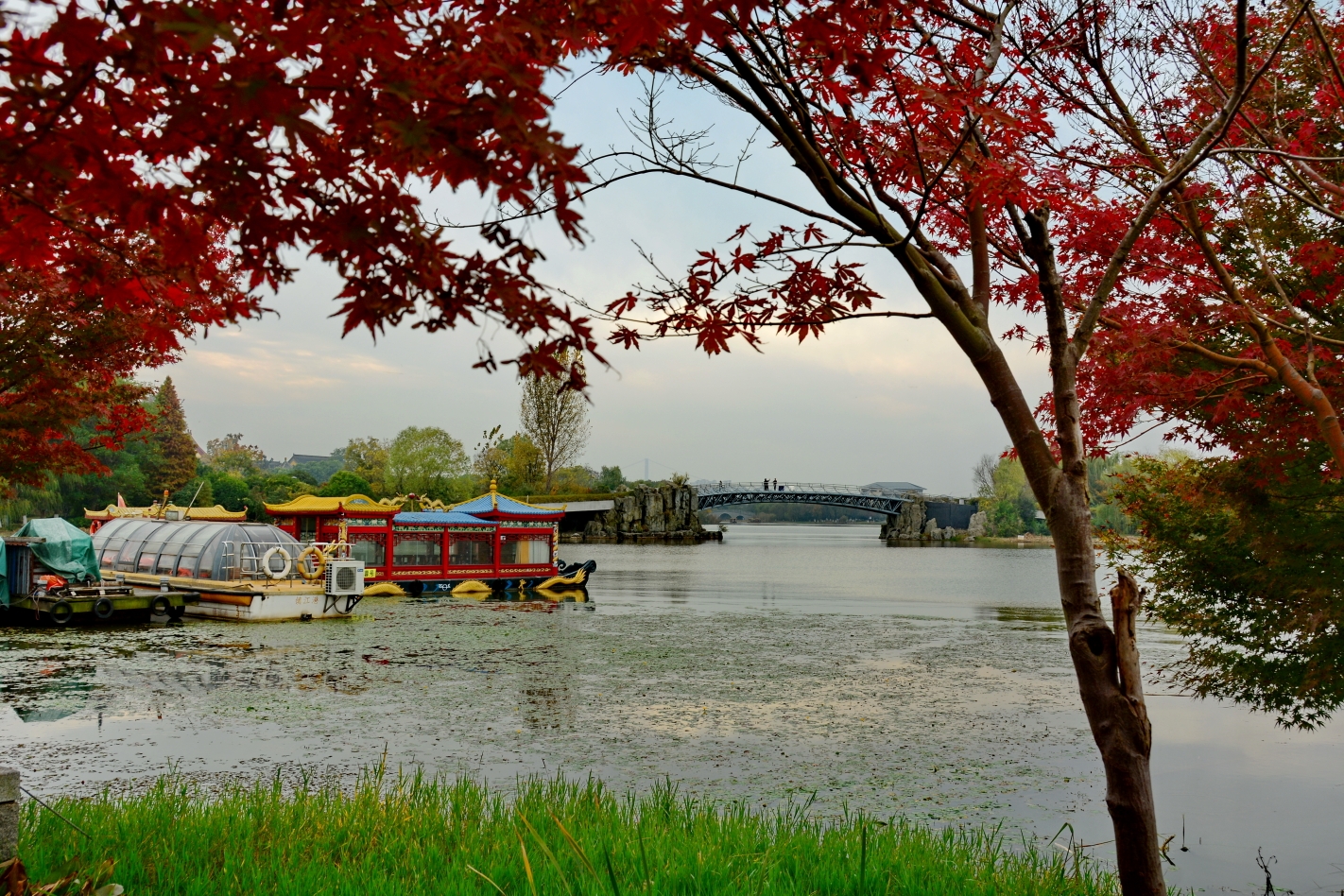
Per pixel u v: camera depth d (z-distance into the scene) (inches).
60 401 368.2
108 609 1080.2
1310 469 417.7
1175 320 377.1
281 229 133.5
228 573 1213.7
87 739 525.7
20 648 885.2
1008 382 218.1
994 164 209.6
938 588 1899.6
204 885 242.5
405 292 136.6
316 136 114.4
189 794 412.5
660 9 135.9
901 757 505.4
